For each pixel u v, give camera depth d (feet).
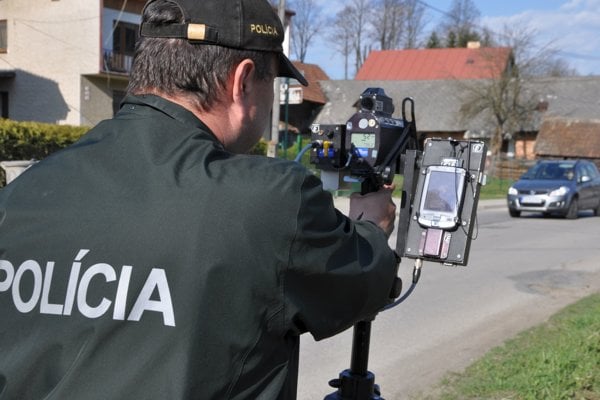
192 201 4.05
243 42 4.62
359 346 7.22
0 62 92.43
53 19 87.66
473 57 169.07
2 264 4.22
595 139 133.08
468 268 29.55
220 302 3.90
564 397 12.44
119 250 3.97
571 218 54.60
